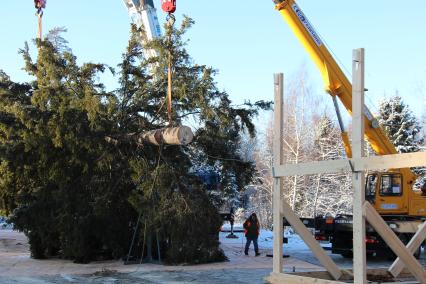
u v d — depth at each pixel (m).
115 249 15.44
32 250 16.27
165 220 14.27
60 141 14.35
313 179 39.81
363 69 6.56
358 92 6.54
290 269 13.52
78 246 14.98
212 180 15.94
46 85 15.26
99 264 14.79
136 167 14.62
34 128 14.84
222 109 15.39
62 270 13.55
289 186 40.41
